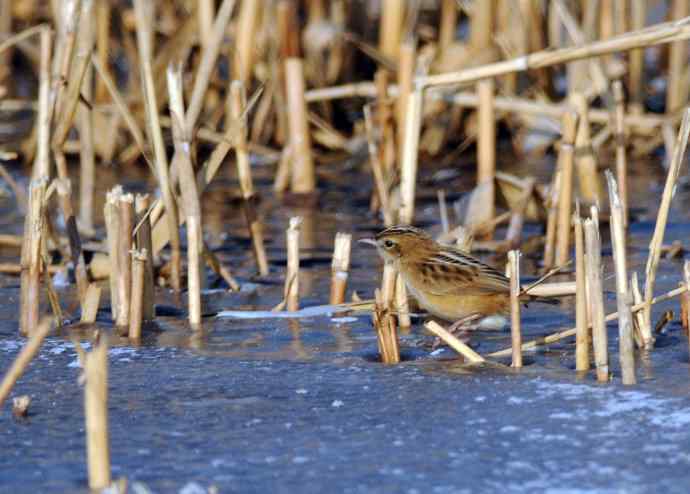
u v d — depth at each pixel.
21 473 6.86
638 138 20.30
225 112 20.14
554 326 10.30
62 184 10.86
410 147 12.85
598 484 6.52
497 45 19.97
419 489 6.52
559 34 19.84
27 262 10.16
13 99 22.02
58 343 9.87
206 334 10.22
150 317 10.66
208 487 6.59
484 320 10.36
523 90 20.25
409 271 10.27
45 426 7.72
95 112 19.92
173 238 11.74
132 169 19.84
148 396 8.39
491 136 16.30
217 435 7.51
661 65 22.36
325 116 20.92
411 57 16.38
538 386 8.35
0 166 14.62
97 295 10.54
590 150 15.27
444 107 20.56
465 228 12.49
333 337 10.08
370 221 16.09
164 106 19.78
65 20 11.53
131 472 6.87
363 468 6.86
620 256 8.27
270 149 20.59
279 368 9.07
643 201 16.81
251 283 12.41
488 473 6.73
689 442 7.12
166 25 20.77
